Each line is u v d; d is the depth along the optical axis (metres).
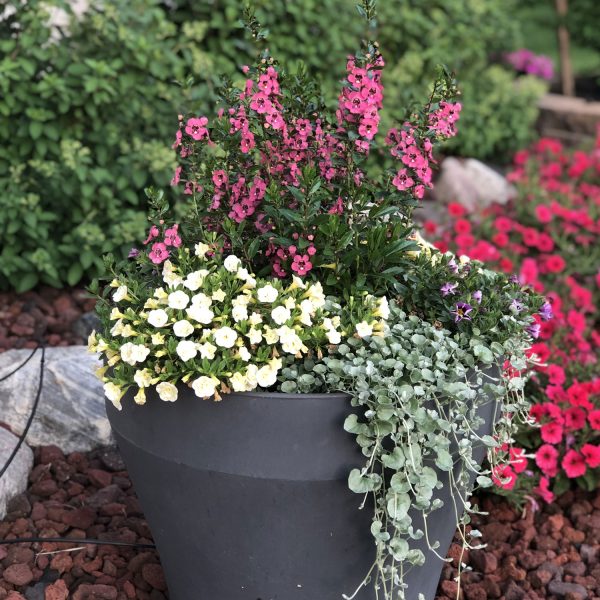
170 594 2.28
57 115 3.76
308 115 2.26
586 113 6.55
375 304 2.01
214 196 2.22
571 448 2.92
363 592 2.02
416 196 2.24
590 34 7.57
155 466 1.93
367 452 1.80
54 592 2.29
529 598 2.44
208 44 4.50
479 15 6.07
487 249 4.07
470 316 2.04
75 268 3.77
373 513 1.90
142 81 3.87
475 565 2.58
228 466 1.83
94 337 2.04
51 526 2.55
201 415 1.82
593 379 3.22
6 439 2.77
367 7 2.13
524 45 8.14
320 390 1.90
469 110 5.88
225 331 1.82
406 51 5.61
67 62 3.76
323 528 1.89
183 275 2.03
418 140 2.19
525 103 6.19
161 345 1.87
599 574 2.55
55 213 3.81
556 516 2.78
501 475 2.56
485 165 5.96
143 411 1.90
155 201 2.16
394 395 1.81
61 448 2.90
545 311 2.19
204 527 1.96
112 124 3.78
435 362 1.90
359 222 2.17
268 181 2.23
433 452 1.89
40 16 3.69
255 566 1.97
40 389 2.82
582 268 4.39
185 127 2.25
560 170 5.32
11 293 3.83
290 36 4.69
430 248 2.38
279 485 1.82
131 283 2.02
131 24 3.95
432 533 2.04
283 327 1.86
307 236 2.05
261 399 1.78
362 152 2.20
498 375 2.06
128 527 2.59
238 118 2.19
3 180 3.64
